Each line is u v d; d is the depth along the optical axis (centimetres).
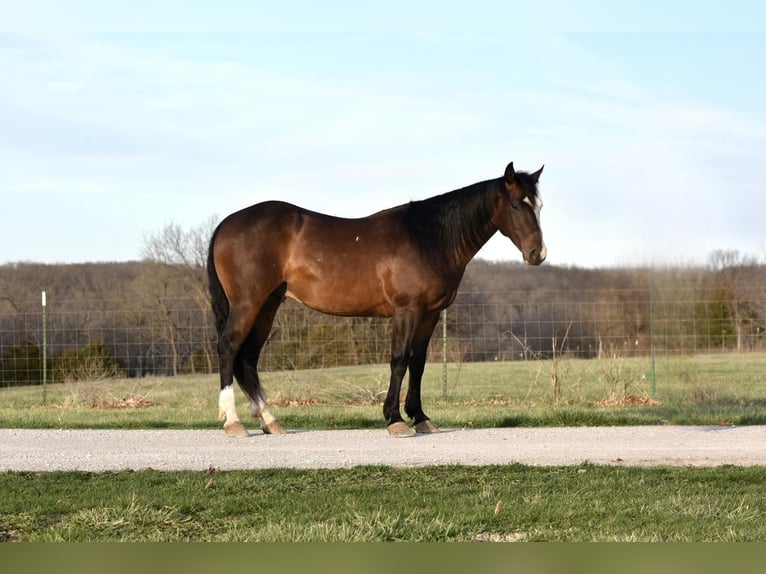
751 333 2362
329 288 1030
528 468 816
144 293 3503
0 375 2538
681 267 2030
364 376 1795
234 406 1048
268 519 613
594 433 1059
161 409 1537
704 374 1998
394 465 845
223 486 735
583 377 1744
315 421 1224
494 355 2352
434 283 1031
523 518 616
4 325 2920
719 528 582
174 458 892
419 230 1041
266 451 935
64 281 3741
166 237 3528
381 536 562
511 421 1178
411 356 1078
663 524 595
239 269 1025
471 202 1038
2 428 1173
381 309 1048
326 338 2103
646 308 2397
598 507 645
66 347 2816
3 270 3709
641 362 2028
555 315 2462
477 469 811
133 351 2980
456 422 1189
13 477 785
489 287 3688
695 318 2027
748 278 2378
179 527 601
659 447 944
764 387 1823
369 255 1027
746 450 919
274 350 2162
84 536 566
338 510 643
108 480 772
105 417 1336
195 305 3497
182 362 2959
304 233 1037
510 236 1039
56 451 941
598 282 3428
